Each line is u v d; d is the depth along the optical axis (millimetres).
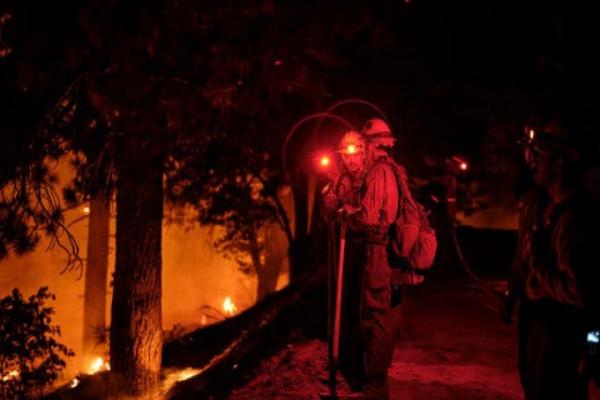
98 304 13031
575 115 3264
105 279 13117
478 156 18141
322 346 7391
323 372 6457
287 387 6102
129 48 7859
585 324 3268
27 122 8547
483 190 19297
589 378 3293
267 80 9750
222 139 13250
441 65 14500
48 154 8992
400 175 5254
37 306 8500
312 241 14633
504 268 13469
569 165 3189
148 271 9664
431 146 15555
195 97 8844
